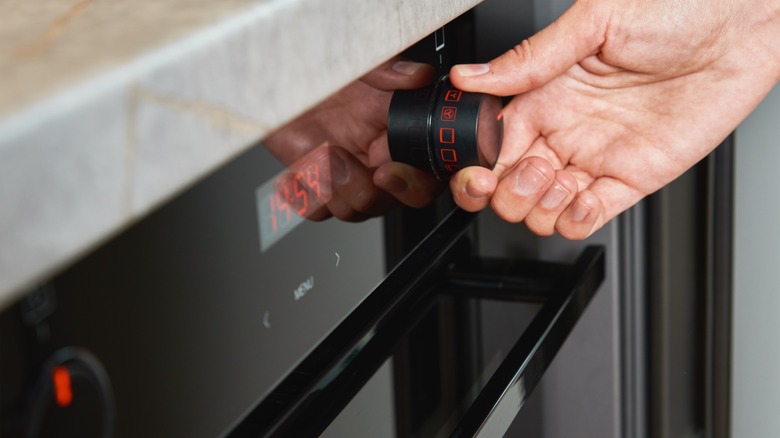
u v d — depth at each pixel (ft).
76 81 0.61
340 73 0.93
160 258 0.88
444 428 1.67
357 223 1.30
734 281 2.76
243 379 1.03
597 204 1.89
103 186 0.63
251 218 1.02
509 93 1.79
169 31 0.72
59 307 0.76
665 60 2.00
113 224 0.64
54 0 0.86
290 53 0.84
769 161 2.63
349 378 1.32
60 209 0.60
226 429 1.01
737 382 2.84
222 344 0.99
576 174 2.18
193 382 0.94
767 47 2.04
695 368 2.88
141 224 0.85
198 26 0.74
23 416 0.73
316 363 1.21
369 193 1.33
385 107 1.39
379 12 1.01
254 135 0.79
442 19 1.22
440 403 1.68
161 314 0.89
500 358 1.94
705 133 2.10
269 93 0.81
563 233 1.94
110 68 0.64
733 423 2.88
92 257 0.80
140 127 0.66
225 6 0.80
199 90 0.72
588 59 2.00
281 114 0.83
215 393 0.98
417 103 1.42
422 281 1.57
